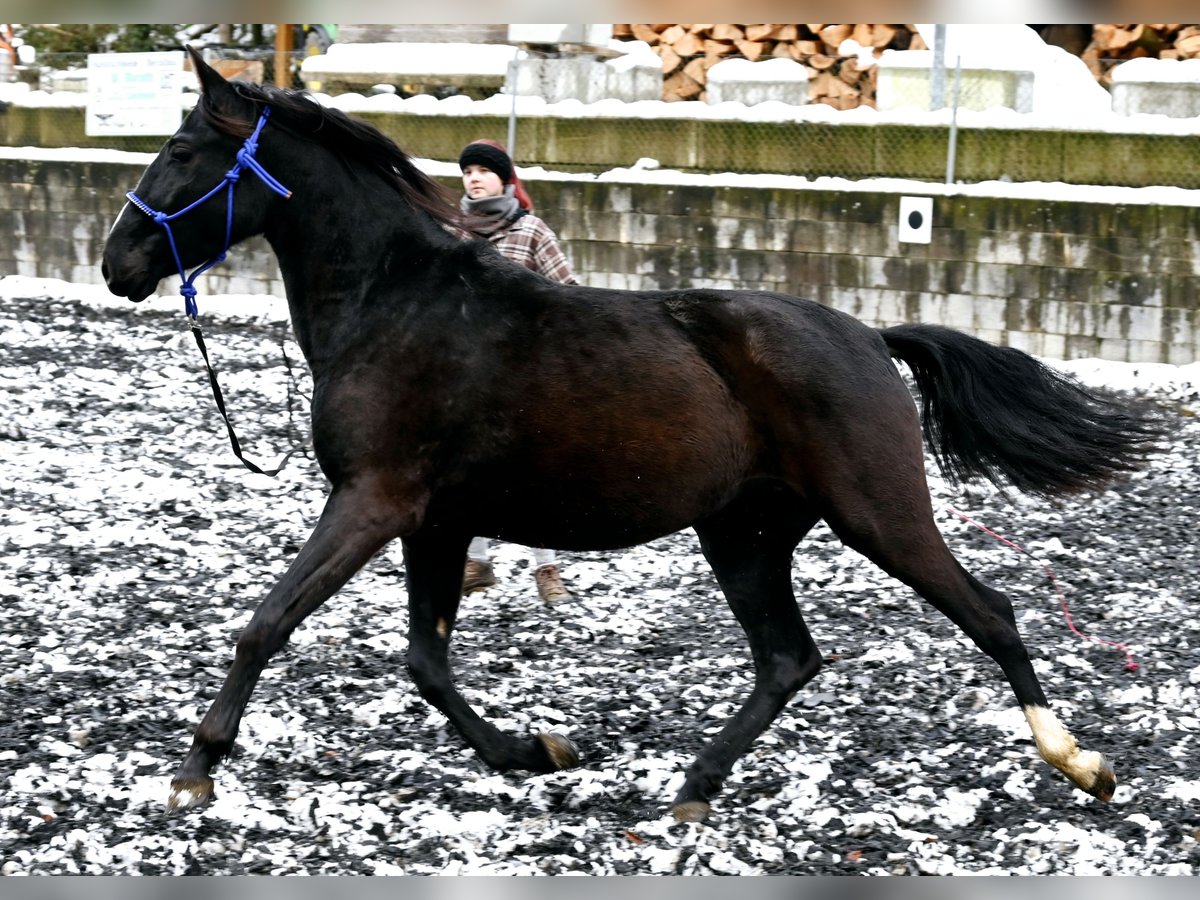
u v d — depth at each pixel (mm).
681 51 25922
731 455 7574
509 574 12016
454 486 7582
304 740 8461
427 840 7238
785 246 21281
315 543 7324
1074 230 19797
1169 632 10664
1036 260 20031
